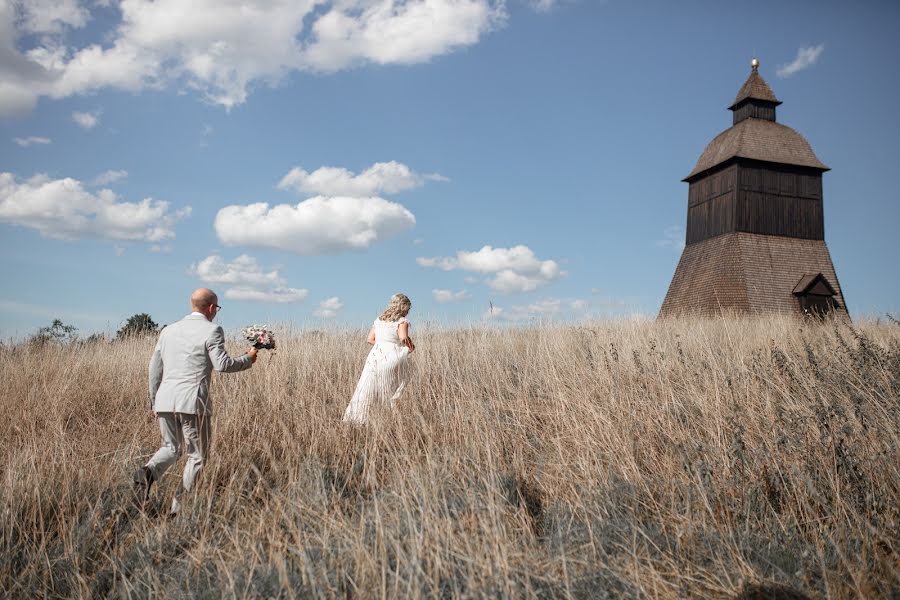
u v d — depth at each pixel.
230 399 6.29
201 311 4.96
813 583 3.30
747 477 4.28
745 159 33.75
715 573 3.39
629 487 4.32
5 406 6.99
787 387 5.63
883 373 5.62
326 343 9.40
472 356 8.44
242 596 3.16
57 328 10.61
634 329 9.91
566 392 6.50
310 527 3.90
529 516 4.07
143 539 4.00
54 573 3.71
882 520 3.68
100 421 6.91
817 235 34.41
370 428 5.53
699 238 36.69
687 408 5.66
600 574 3.34
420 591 3.04
